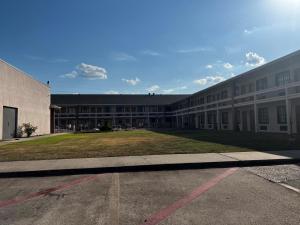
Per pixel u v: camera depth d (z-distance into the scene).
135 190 6.05
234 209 4.66
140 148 13.62
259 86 25.75
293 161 9.12
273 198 5.21
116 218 4.37
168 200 5.26
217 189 5.94
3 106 24.33
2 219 4.42
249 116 28.73
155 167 8.52
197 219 4.26
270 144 13.95
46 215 4.57
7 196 5.84
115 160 9.59
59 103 67.81
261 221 4.12
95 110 69.00
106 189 6.20
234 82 29.44
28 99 30.92
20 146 16.56
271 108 24.52
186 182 6.71
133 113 70.31
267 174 7.37
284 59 19.44
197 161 8.94
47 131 39.41
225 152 11.09
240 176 7.21
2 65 23.88
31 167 8.59
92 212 4.67
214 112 38.44
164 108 71.44
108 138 23.61
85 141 20.22
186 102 53.34
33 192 6.12
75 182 7.03
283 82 22.23
